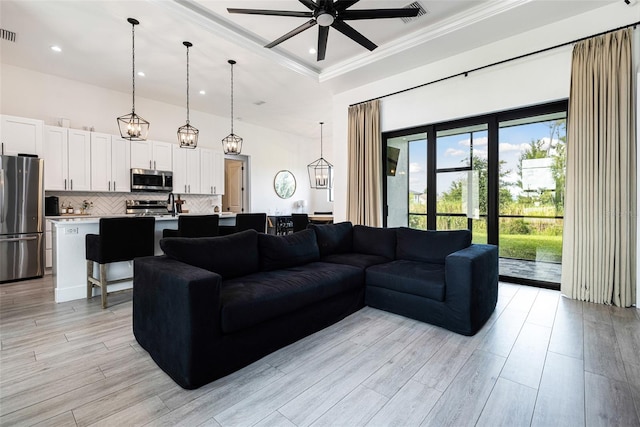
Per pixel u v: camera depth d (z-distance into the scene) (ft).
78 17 10.89
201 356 5.76
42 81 15.64
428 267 9.90
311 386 5.82
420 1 10.66
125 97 18.52
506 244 13.30
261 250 9.59
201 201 22.07
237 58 13.92
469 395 5.49
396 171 16.43
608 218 9.95
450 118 13.85
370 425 4.78
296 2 10.84
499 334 8.01
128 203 18.40
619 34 9.75
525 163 12.68
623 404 5.17
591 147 10.19
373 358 6.87
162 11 10.54
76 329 8.41
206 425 4.78
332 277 8.85
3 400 5.36
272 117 23.94
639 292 9.56
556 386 5.72
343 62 15.34
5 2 10.05
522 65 11.84
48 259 14.46
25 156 13.66
